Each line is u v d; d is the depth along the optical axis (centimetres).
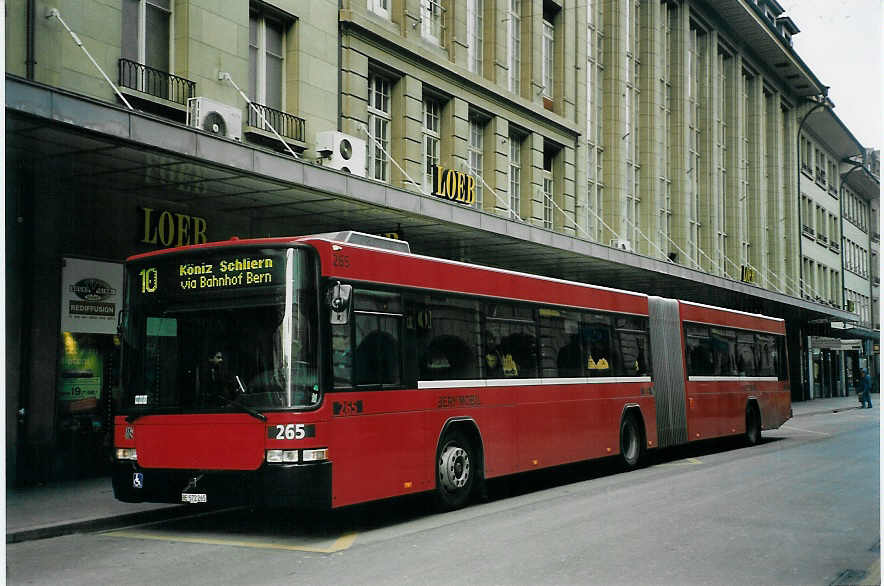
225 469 885
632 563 749
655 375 1638
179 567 767
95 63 1306
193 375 919
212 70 1628
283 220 1739
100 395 1418
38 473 1307
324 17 1920
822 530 902
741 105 4619
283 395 875
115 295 1443
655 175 3659
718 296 3469
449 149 2377
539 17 2825
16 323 1296
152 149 1168
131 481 937
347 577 711
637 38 3684
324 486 872
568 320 1380
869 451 1817
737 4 4184
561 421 1320
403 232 1922
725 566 737
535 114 2741
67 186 1377
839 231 6322
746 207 4728
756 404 2081
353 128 1986
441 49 2377
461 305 1128
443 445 1076
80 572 754
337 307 888
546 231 2138
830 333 5447
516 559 769
